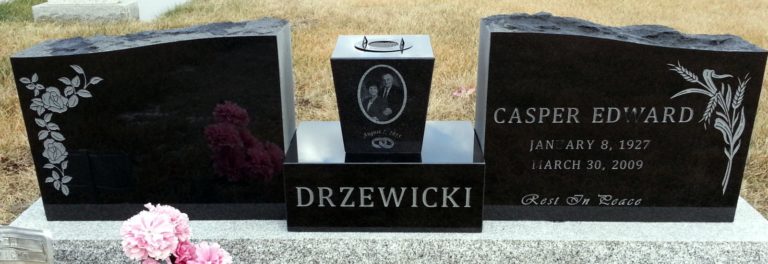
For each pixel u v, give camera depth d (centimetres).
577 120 282
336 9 801
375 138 287
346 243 287
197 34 284
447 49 610
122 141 291
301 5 834
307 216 290
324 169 279
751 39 642
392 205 286
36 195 374
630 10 789
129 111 285
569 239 283
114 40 291
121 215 306
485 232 290
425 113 281
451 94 512
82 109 285
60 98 282
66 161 295
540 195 299
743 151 285
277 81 281
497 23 286
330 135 314
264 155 294
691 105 277
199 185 301
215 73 279
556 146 288
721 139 282
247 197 303
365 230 292
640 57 269
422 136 286
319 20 736
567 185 296
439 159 282
